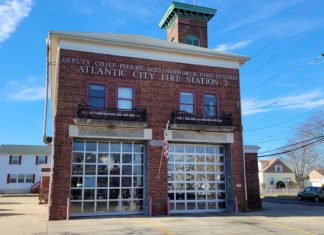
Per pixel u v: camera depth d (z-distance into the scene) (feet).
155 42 73.77
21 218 59.41
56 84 64.59
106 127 64.03
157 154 66.64
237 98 74.95
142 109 66.80
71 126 61.98
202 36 112.68
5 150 188.96
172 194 68.13
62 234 43.21
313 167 220.64
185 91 71.20
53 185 59.11
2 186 183.52
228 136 72.28
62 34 63.16
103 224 51.55
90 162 63.82
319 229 48.06
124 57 68.08
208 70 73.92
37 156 191.01
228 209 70.90
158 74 69.87
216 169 72.69
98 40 65.51
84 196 62.23
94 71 65.46
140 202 65.87
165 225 50.62
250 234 43.96
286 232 45.57
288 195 168.86
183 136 69.00
